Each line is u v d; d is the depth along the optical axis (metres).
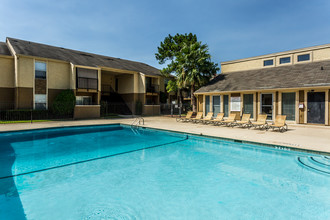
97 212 3.63
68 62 20.20
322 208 3.72
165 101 30.08
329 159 6.00
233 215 3.52
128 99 27.16
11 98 18.19
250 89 14.42
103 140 10.30
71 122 15.83
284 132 10.03
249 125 12.91
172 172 5.68
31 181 5.07
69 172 5.72
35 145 9.20
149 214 3.56
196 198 4.17
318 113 12.17
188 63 19.59
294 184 4.77
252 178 5.17
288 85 12.98
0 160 6.83
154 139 10.42
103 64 23.59
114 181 5.08
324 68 13.30
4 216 3.49
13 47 18.50
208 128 11.95
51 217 3.46
